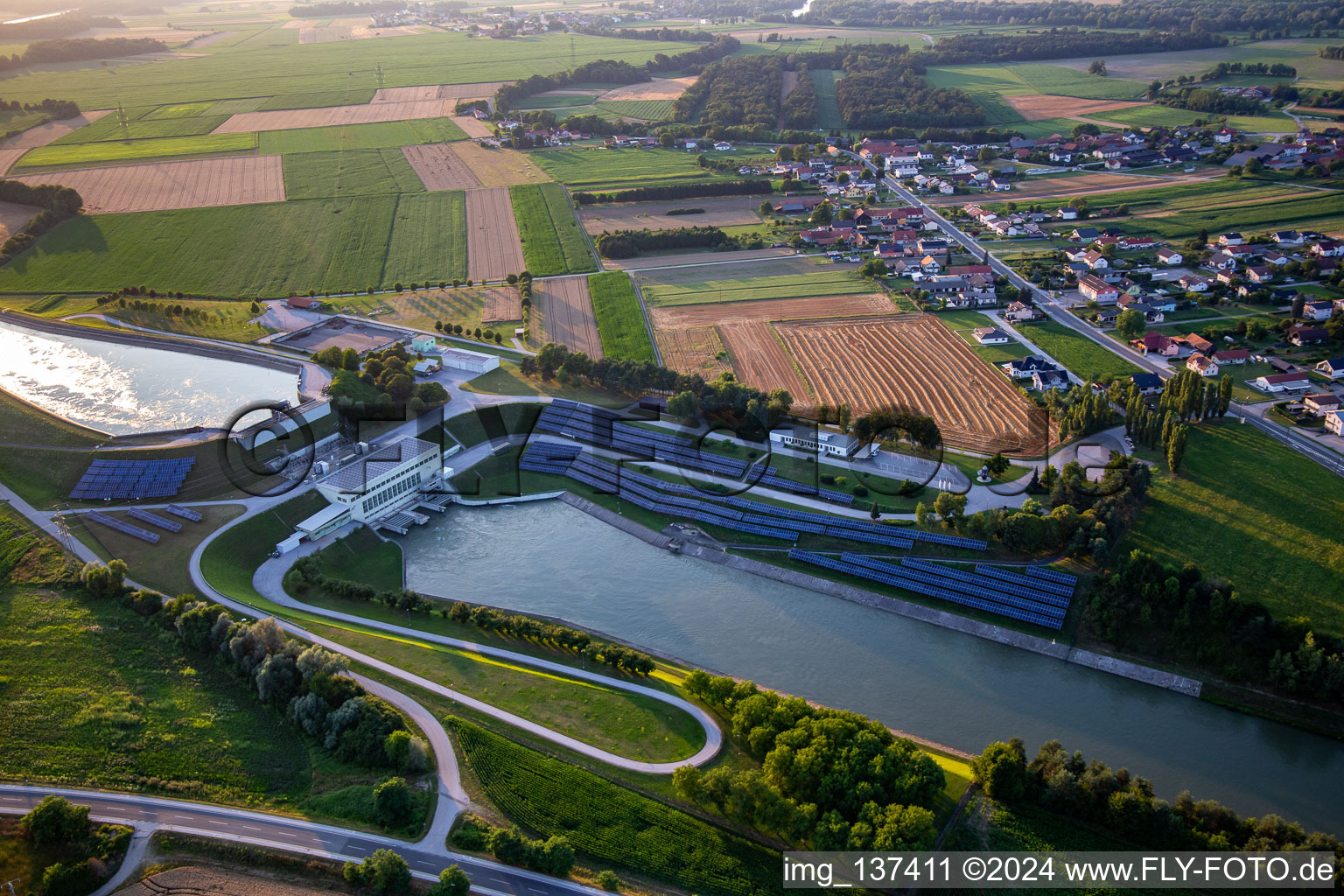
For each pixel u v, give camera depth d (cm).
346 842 12175
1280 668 15400
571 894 11588
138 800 12750
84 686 14850
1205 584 16625
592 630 17612
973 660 16750
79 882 11412
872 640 17300
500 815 12756
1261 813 13425
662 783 13412
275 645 15488
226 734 14050
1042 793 13038
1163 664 16300
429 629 17238
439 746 13850
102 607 16900
